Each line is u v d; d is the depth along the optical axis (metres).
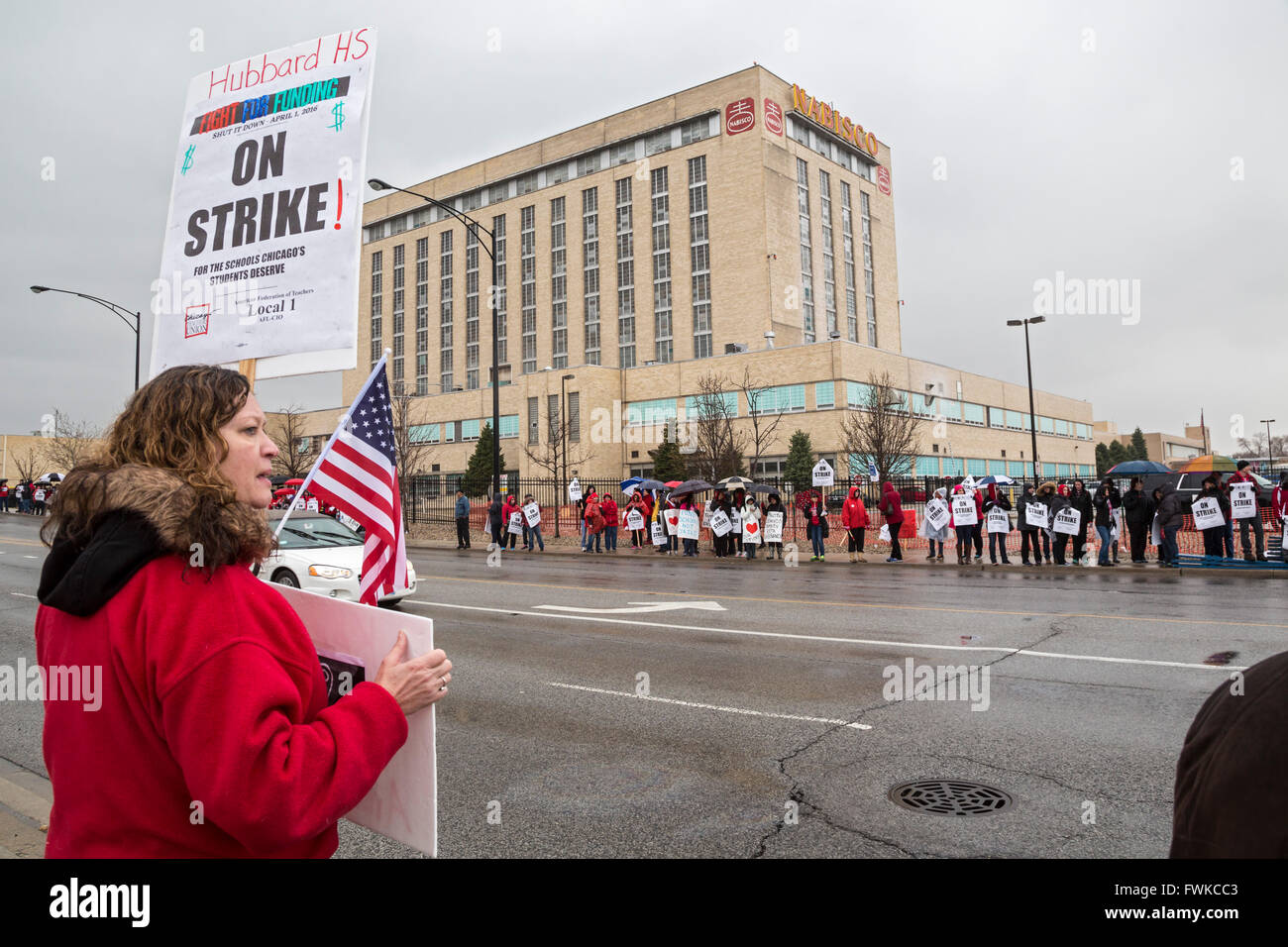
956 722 5.74
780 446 47.91
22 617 11.52
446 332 73.81
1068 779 4.64
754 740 5.44
